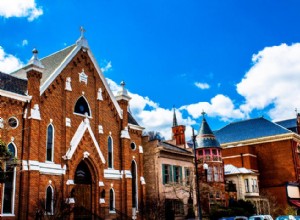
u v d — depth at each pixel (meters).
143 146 42.78
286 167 65.25
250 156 65.94
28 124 28.17
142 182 38.66
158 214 37.06
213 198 49.03
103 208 32.19
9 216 25.72
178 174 44.31
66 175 30.09
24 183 26.80
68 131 31.30
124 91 38.47
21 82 30.44
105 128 35.62
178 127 51.59
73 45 35.69
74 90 33.16
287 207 57.25
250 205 50.50
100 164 33.06
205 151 52.56
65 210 27.67
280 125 73.50
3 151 20.11
